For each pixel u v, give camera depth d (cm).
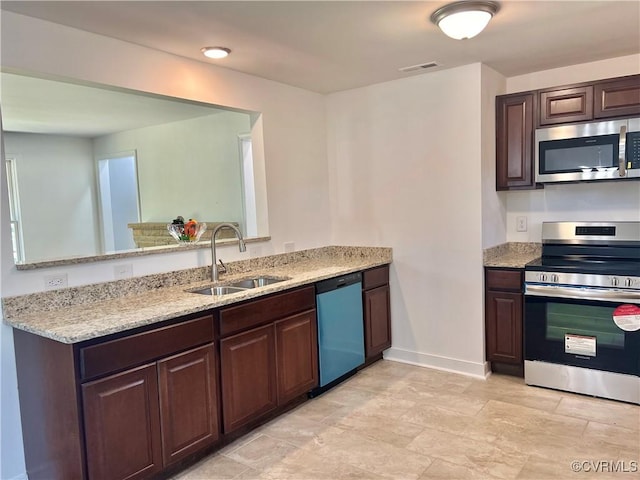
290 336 297
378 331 380
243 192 488
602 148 317
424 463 239
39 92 379
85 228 666
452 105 347
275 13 227
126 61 262
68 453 202
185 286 295
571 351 312
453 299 361
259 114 352
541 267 318
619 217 347
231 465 245
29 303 229
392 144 381
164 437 224
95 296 253
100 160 658
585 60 337
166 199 566
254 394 273
